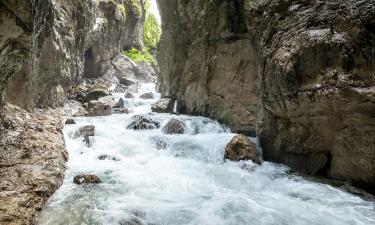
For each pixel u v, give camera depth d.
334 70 7.46
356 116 7.31
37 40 11.09
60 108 15.48
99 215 5.92
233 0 12.30
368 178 7.68
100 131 11.73
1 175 6.57
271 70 9.16
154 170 8.88
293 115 9.07
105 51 27.03
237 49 12.86
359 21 7.00
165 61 19.64
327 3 7.99
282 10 9.16
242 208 6.48
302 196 7.48
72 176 7.97
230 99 13.05
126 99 20.56
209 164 9.73
